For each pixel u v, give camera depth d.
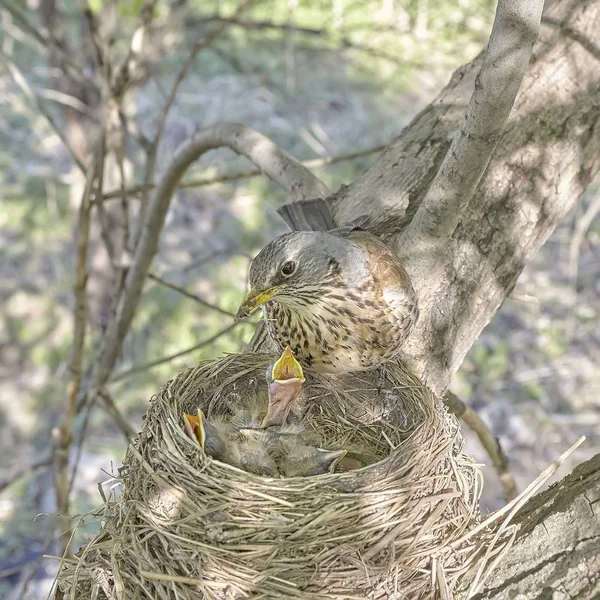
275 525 3.05
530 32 2.94
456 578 3.13
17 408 10.53
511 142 4.16
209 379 3.94
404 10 8.51
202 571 3.00
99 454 9.67
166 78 13.31
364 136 12.45
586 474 3.13
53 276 11.98
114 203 10.47
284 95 11.30
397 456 3.27
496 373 10.43
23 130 13.94
